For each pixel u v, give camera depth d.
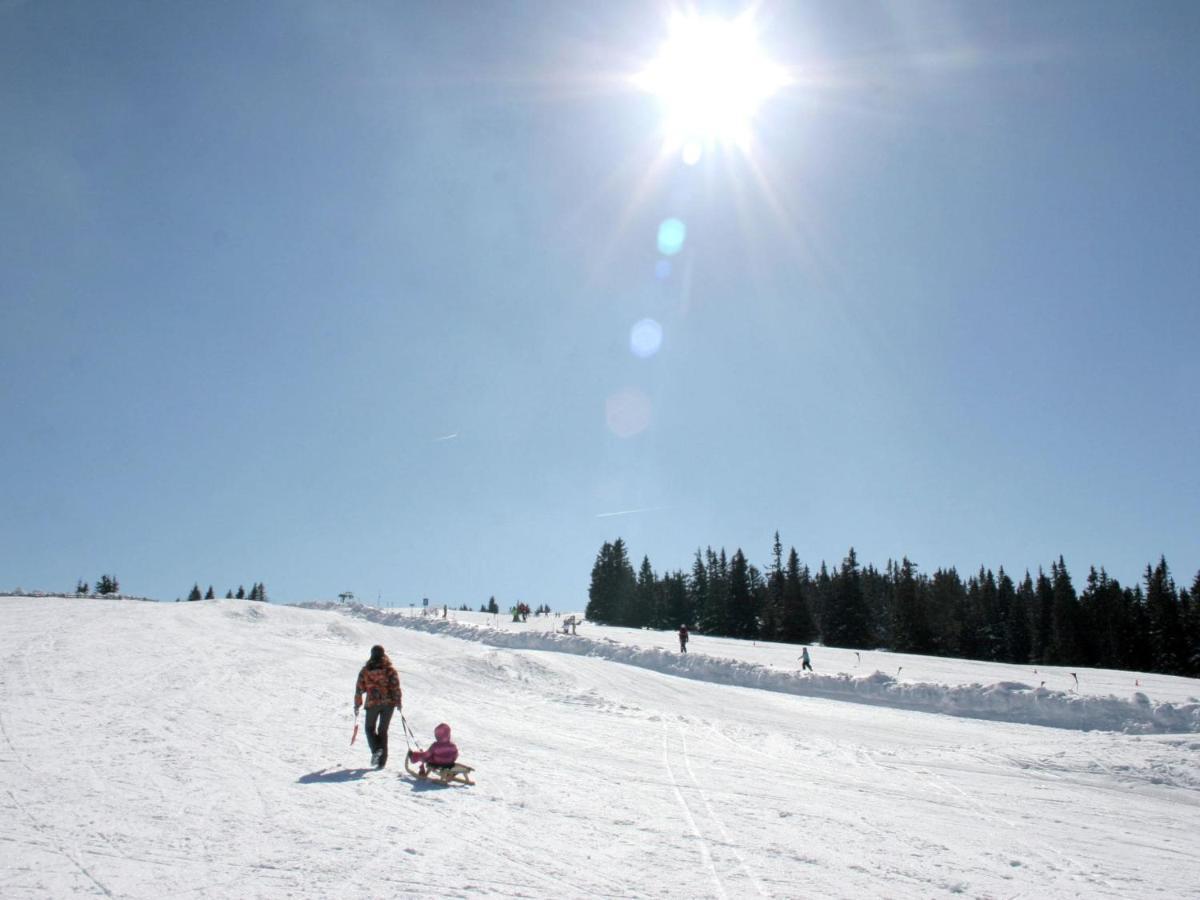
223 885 5.26
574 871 6.11
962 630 81.25
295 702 15.27
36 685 14.71
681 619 88.94
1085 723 24.52
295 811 7.41
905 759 14.70
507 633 40.59
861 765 13.69
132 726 11.45
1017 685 26.70
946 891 6.35
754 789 10.64
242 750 10.35
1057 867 7.41
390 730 13.77
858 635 73.81
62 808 7.01
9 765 8.60
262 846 6.21
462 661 25.98
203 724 12.08
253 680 17.84
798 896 5.89
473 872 5.90
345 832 6.79
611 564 97.56
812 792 10.73
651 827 7.83
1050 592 86.31
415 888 5.42
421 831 7.01
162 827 6.59
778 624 76.75
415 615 54.09
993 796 11.34
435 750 9.44
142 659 19.64
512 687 23.00
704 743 15.16
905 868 6.94
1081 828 9.39
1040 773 13.72
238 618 36.09
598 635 48.75
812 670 32.97
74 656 19.00
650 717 18.78
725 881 6.14
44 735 10.38
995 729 23.34
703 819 8.39
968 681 28.61
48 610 31.89
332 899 5.10
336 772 9.43
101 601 39.69
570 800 8.95
